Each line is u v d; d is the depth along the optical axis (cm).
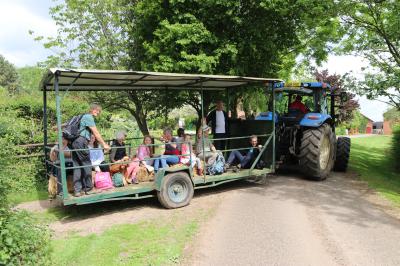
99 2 1181
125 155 759
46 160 761
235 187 862
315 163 887
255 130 941
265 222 596
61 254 462
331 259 458
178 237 530
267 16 1046
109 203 733
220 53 1004
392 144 1366
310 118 938
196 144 877
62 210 683
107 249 482
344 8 1067
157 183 682
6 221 419
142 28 1132
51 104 1100
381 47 1164
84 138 642
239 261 452
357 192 801
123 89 855
